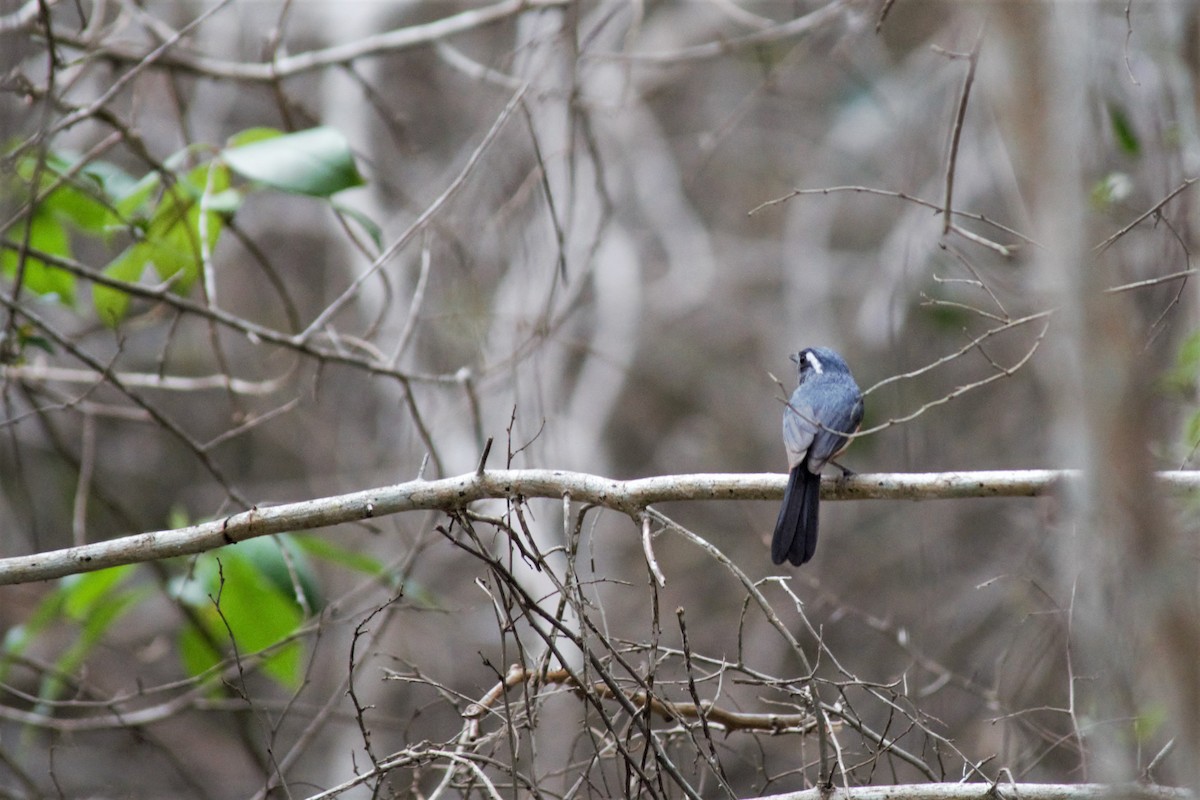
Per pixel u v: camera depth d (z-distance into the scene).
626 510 7.44
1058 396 4.39
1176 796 6.50
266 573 10.03
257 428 22.30
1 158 9.03
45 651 18.89
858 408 9.24
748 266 24.73
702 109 25.14
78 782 18.59
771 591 20.97
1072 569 7.10
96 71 17.00
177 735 19.73
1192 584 4.21
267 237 23.22
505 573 6.55
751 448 24.17
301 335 11.52
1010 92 4.36
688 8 23.55
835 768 7.01
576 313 22.25
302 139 10.89
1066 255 4.28
